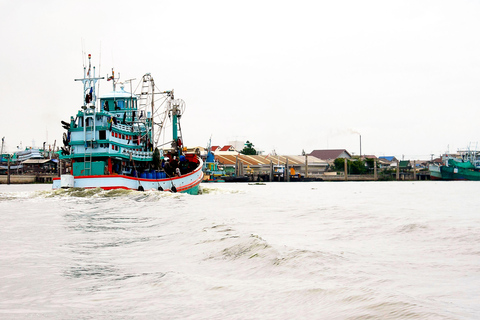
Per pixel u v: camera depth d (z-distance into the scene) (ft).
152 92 225.97
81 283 51.90
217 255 64.08
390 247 68.95
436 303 37.70
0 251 73.36
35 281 53.11
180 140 231.91
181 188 211.41
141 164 219.00
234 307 40.55
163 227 102.32
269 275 51.47
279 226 101.50
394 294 39.47
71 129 190.80
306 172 628.69
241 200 191.21
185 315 39.27
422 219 107.86
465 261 57.00
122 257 67.51
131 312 40.73
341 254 62.49
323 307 38.40
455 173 647.15
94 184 185.16
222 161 640.58
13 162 581.94
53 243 81.82
